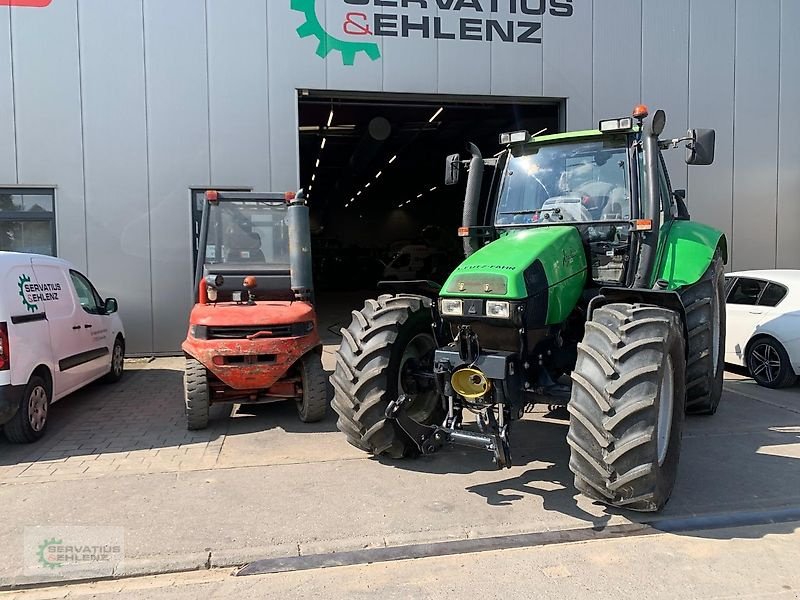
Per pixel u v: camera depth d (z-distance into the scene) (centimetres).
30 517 408
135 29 968
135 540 376
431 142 1842
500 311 391
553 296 423
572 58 1096
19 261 585
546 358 443
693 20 1136
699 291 591
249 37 997
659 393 361
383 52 1032
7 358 525
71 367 652
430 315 502
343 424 481
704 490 447
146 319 1001
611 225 489
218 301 668
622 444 355
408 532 385
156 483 466
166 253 998
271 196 713
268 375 585
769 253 1204
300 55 1011
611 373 364
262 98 1006
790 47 1179
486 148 1806
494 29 1062
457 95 1064
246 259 703
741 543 371
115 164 975
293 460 516
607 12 1102
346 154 2194
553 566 345
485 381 394
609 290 426
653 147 461
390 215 3528
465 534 383
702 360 585
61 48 950
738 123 1170
